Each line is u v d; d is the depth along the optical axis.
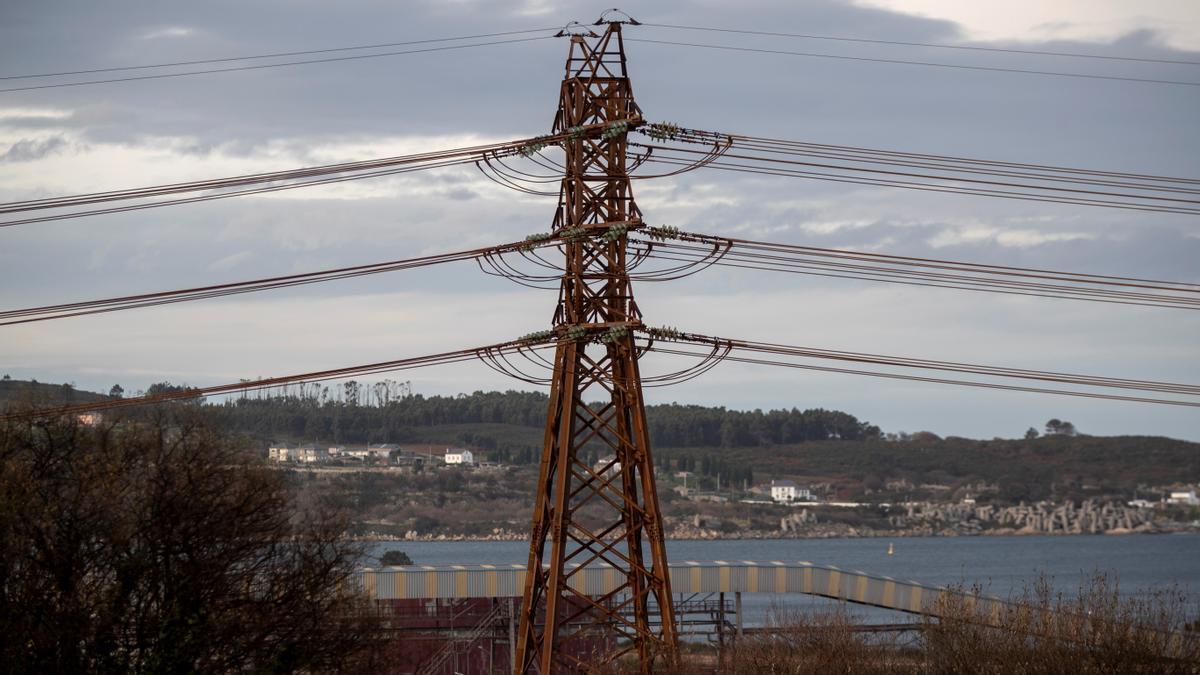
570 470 52.78
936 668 61.19
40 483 58.44
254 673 58.41
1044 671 56.69
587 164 54.59
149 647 55.62
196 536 58.91
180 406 65.50
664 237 54.00
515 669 52.91
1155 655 56.56
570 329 52.69
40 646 52.81
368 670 63.53
